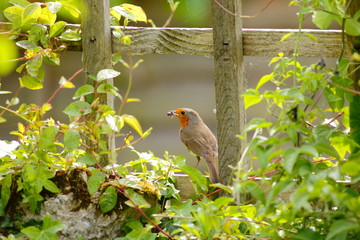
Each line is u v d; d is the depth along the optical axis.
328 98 6.39
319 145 5.75
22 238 7.73
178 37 8.45
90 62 8.63
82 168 8.16
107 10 8.62
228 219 6.43
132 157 15.78
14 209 8.06
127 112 17.89
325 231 6.30
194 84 19.20
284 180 6.04
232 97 8.10
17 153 7.98
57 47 8.92
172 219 8.23
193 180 8.80
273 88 16.88
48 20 8.91
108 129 7.15
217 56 8.08
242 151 8.21
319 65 6.64
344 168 5.40
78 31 8.75
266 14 17.22
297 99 5.99
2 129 16.14
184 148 16.02
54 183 8.02
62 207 8.02
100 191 8.07
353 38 6.69
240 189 5.68
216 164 10.50
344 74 6.46
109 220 8.07
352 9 6.49
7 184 7.82
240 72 8.14
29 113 8.20
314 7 6.35
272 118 15.90
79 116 7.75
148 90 18.89
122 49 8.73
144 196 8.20
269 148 5.70
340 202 5.56
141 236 7.54
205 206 7.26
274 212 6.07
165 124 17.33
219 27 8.00
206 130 11.04
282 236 6.59
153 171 8.70
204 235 6.11
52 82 17.59
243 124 8.27
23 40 8.81
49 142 7.73
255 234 7.04
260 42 8.07
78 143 7.55
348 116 6.98
